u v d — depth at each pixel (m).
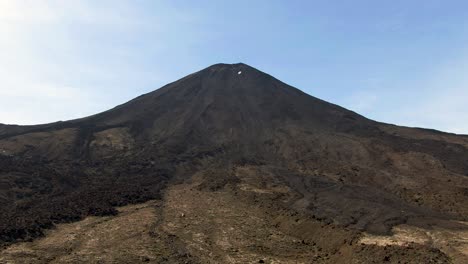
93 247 42.75
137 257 39.62
